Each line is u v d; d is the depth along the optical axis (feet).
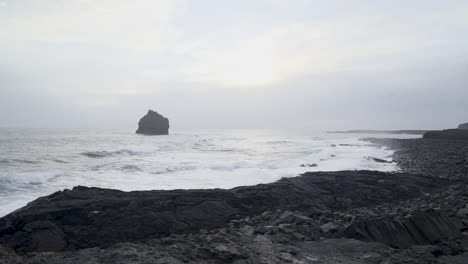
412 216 30.32
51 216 33.24
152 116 365.81
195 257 21.75
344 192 49.83
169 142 202.39
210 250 22.39
